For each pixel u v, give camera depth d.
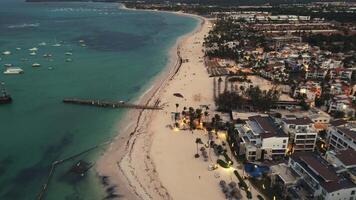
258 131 145.50
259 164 137.00
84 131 169.50
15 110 192.88
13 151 150.25
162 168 137.50
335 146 148.75
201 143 155.75
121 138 162.25
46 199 120.44
